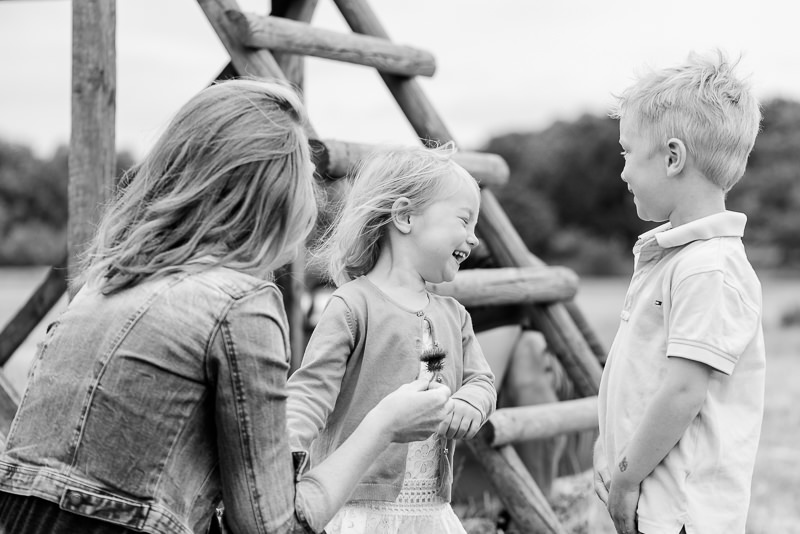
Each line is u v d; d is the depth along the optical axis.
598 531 3.87
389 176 2.38
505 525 3.81
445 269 2.38
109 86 3.19
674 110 2.12
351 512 2.30
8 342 3.91
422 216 2.35
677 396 2.00
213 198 1.73
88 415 1.64
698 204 2.13
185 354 1.64
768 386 7.48
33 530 1.62
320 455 2.32
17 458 1.67
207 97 1.78
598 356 4.26
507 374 4.05
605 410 2.24
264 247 1.77
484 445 3.35
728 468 2.04
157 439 1.64
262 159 1.74
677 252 2.13
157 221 1.72
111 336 1.67
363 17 3.97
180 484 1.66
